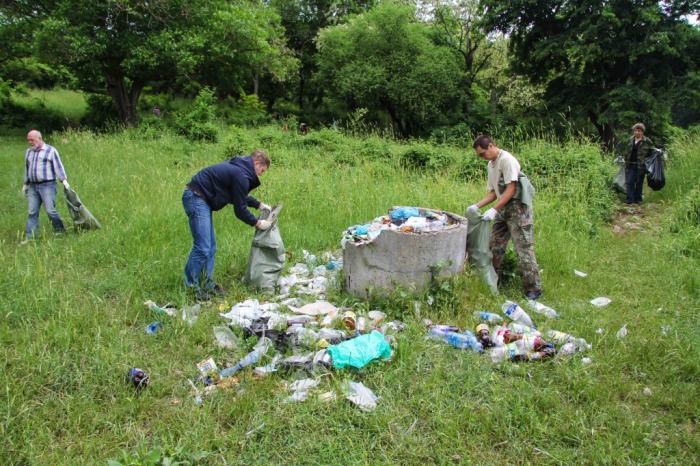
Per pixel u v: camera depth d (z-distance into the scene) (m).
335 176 9.94
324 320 4.48
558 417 3.31
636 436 3.15
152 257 5.90
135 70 18.59
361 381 3.71
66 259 5.95
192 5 18.83
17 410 3.30
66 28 16.89
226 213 7.59
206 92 18.73
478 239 5.30
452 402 3.45
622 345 4.16
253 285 5.31
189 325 4.39
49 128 21.28
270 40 23.67
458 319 4.61
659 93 20.27
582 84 21.53
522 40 23.66
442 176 10.72
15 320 4.48
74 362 3.84
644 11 18.58
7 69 28.50
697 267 5.88
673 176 10.80
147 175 10.44
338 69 26.91
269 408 3.38
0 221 7.77
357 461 2.95
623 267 6.31
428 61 25.55
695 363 3.82
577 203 8.27
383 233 4.82
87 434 3.17
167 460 2.82
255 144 13.44
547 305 5.12
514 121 23.56
